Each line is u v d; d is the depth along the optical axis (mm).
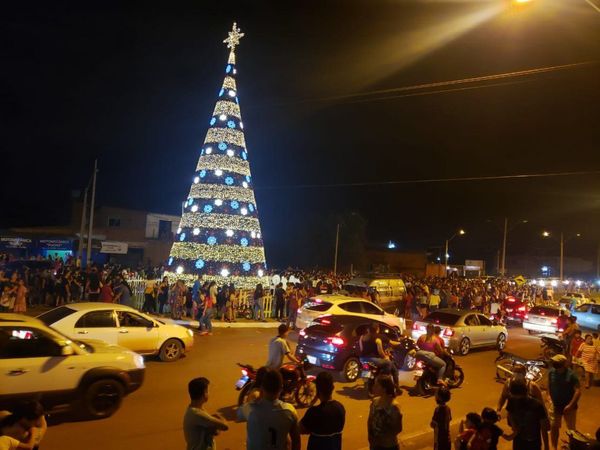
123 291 18422
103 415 8375
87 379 8203
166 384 10797
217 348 15211
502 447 8547
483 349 19125
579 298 34812
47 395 7785
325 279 32375
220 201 22844
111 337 11750
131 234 45844
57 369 7902
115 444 7316
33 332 7945
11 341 7742
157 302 21328
